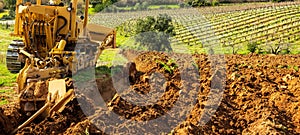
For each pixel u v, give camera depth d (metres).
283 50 27.77
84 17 15.41
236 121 9.99
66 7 14.12
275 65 17.36
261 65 17.14
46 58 12.88
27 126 8.95
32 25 13.90
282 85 13.21
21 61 14.77
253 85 12.82
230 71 14.84
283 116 10.18
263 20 45.34
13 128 9.17
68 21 14.18
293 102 10.98
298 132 9.25
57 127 8.84
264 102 11.02
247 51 28.41
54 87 10.39
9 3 54.53
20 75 11.27
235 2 64.38
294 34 36.44
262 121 9.42
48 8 13.89
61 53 12.70
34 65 12.27
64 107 9.56
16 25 14.46
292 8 51.66
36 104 10.05
